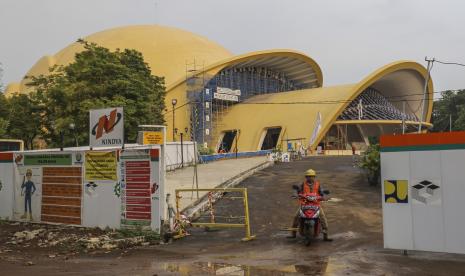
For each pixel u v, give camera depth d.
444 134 8.48
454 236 8.34
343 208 15.30
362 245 10.03
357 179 22.62
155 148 12.14
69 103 33.19
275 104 76.88
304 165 32.84
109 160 13.01
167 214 13.14
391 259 8.52
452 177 8.38
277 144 68.56
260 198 18.08
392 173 8.98
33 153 14.84
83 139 33.22
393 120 73.25
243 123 77.81
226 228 13.09
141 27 93.25
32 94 39.31
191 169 31.61
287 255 9.25
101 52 35.81
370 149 22.50
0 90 38.81
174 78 80.00
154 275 7.68
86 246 10.95
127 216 12.62
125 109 32.84
